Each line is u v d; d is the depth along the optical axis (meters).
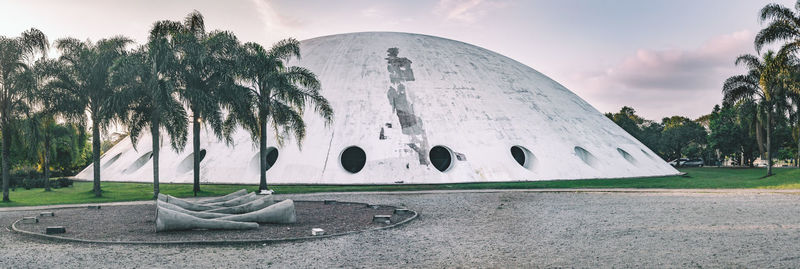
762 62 33.50
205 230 12.29
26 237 11.74
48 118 24.94
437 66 37.78
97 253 9.51
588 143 34.31
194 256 9.15
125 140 41.03
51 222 14.49
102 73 24.47
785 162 82.50
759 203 17.19
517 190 24.64
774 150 64.12
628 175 32.69
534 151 31.70
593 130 36.56
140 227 13.10
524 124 33.78
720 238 10.17
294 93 25.50
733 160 82.81
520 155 32.78
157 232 11.94
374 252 9.41
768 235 10.41
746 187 25.42
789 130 58.56
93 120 25.17
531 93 38.41
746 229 11.29
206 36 24.98
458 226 12.73
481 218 14.28
